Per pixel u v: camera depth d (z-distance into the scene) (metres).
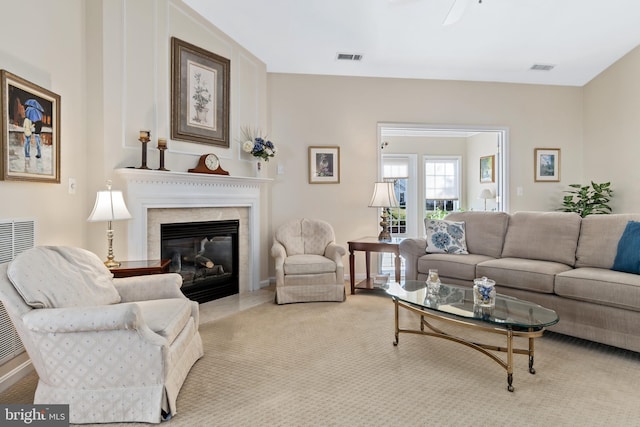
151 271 2.61
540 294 2.86
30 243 2.20
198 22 3.59
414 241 3.80
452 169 7.54
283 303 3.71
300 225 4.31
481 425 1.66
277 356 2.43
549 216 3.42
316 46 4.17
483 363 2.32
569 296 2.66
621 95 4.60
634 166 4.48
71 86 2.61
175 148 3.39
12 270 1.70
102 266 2.24
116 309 1.65
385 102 4.83
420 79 4.89
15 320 1.67
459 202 7.52
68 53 2.57
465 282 3.36
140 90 3.08
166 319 1.93
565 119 5.15
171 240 3.53
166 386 1.75
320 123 4.70
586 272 2.71
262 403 1.85
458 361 2.35
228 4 3.50
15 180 2.05
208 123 3.70
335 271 3.82
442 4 3.52
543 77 4.96
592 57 4.54
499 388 2.00
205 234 3.74
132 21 3.01
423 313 2.38
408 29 3.89
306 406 1.82
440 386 2.02
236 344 2.64
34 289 1.70
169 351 1.81
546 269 2.87
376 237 4.66
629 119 4.52
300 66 4.54
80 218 2.73
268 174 4.58
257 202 4.29
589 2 3.60
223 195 3.81
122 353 1.71
